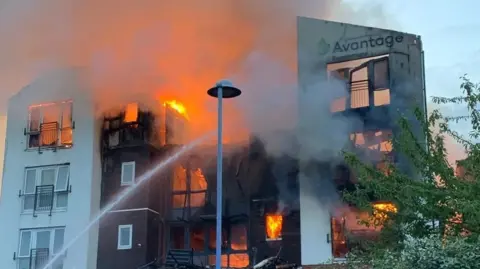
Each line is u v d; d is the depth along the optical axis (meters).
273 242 22.92
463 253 10.13
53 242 25.66
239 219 24.27
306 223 22.03
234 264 23.84
